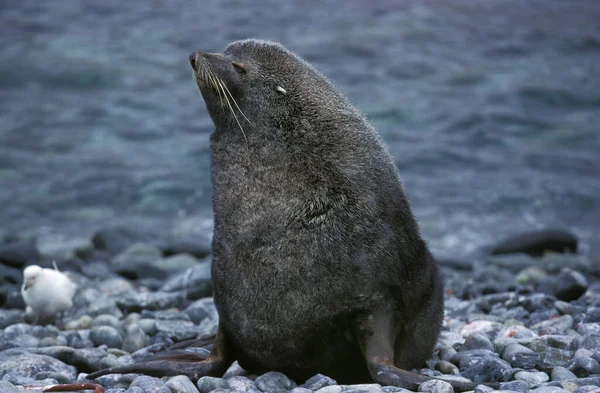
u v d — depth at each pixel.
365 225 28.28
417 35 154.62
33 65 139.62
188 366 30.50
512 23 165.50
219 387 29.23
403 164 102.69
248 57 30.75
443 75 135.62
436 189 95.69
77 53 145.75
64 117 121.31
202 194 96.94
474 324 39.81
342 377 29.67
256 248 28.34
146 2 177.50
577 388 26.80
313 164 28.73
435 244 80.31
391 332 28.62
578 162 104.44
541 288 51.19
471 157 105.44
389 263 28.53
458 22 163.75
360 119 30.62
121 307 47.88
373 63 140.25
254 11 170.88
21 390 27.36
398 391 26.41
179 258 70.06
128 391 27.36
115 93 130.50
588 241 81.69
